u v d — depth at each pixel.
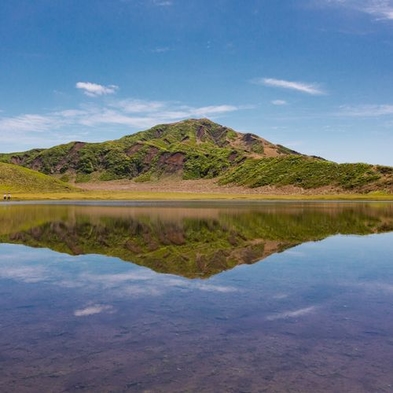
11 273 16.38
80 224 37.34
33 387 7.22
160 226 36.06
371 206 77.75
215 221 41.47
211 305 11.96
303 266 17.94
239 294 13.17
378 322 10.59
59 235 29.14
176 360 8.29
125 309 11.57
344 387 7.25
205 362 8.20
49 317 10.88
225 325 10.28
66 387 7.23
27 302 12.29
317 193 163.00
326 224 38.72
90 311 11.39
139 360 8.28
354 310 11.61
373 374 7.72
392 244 24.89
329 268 17.48
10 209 61.06
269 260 19.47
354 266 17.92
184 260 19.42
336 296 13.05
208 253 21.47
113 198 118.19
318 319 10.78
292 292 13.48
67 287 14.09
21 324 10.32
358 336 9.59
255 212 57.16
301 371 7.84
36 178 149.00
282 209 65.44
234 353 8.62
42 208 64.62
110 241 26.20
